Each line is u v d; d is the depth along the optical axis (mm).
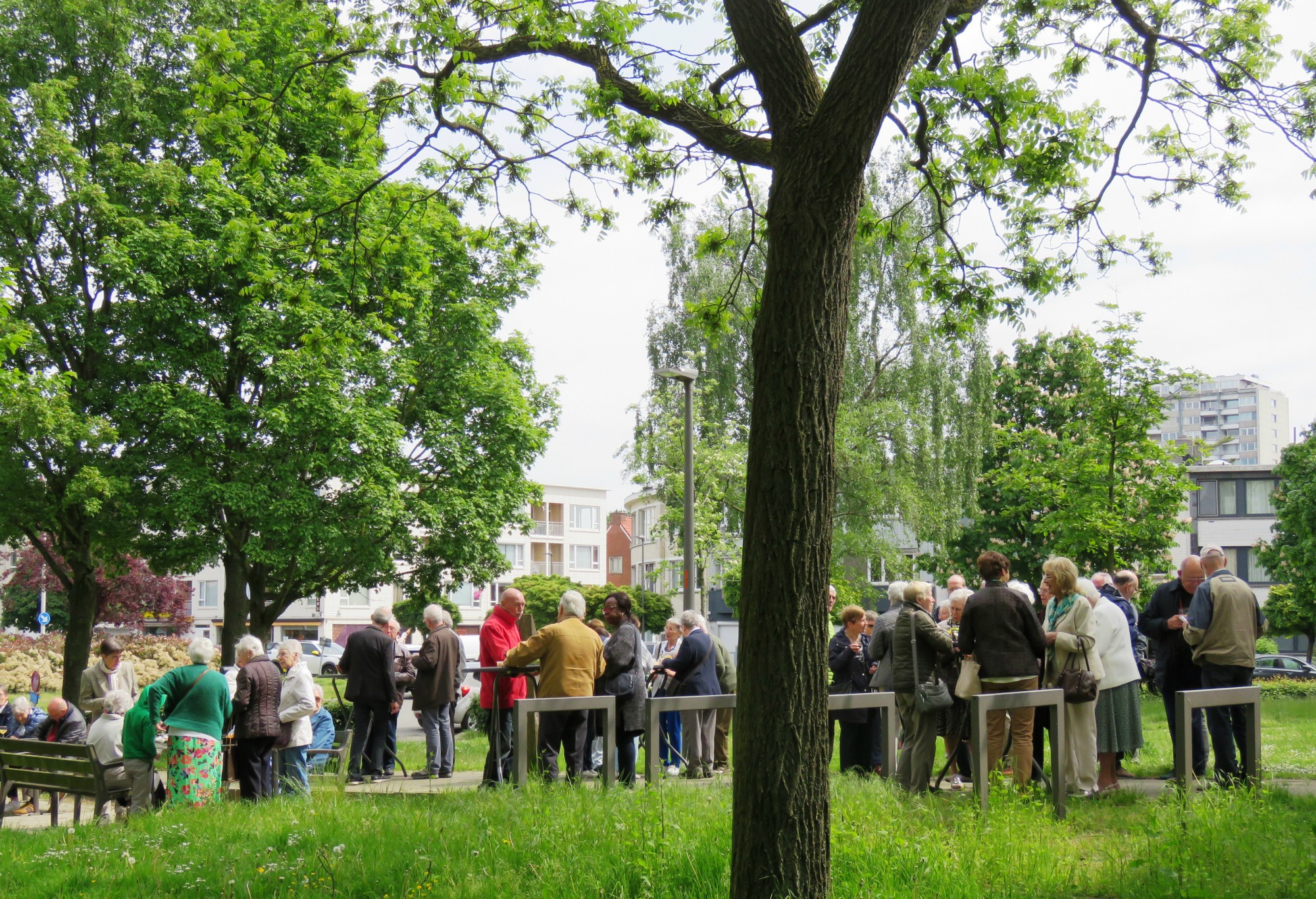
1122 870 6348
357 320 11789
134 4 23734
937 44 9164
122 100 23125
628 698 10484
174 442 23266
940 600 40625
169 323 23312
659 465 34656
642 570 84562
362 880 6840
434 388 25844
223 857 7668
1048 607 9531
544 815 7766
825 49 9266
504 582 80750
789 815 5012
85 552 23641
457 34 8633
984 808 7781
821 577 5172
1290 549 48000
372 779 12172
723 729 12039
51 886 7324
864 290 33875
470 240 10492
